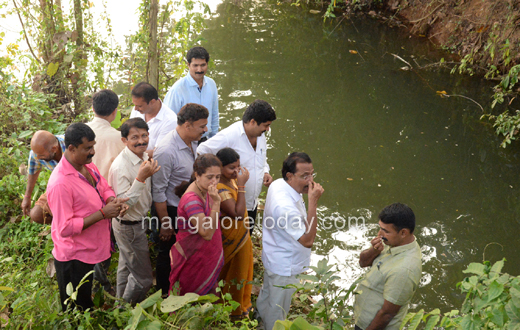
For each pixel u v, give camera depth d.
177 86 5.05
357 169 6.89
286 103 8.73
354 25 13.62
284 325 2.80
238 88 9.10
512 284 2.35
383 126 8.15
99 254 3.39
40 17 7.06
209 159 3.32
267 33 12.57
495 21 10.53
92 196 3.29
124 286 3.86
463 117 8.52
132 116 4.67
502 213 6.04
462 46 11.40
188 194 3.41
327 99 9.04
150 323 2.85
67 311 3.06
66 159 3.19
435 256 5.26
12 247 4.24
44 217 3.67
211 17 13.45
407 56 11.45
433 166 7.04
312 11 14.70
